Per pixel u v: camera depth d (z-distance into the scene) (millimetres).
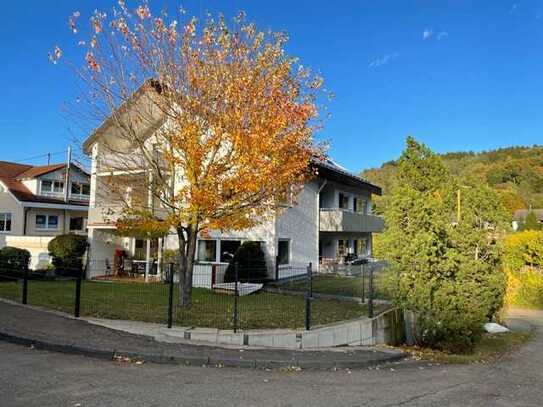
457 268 11750
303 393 6660
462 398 6984
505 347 13469
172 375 7133
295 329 10719
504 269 15359
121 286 17000
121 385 6359
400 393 7031
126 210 12328
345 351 10047
